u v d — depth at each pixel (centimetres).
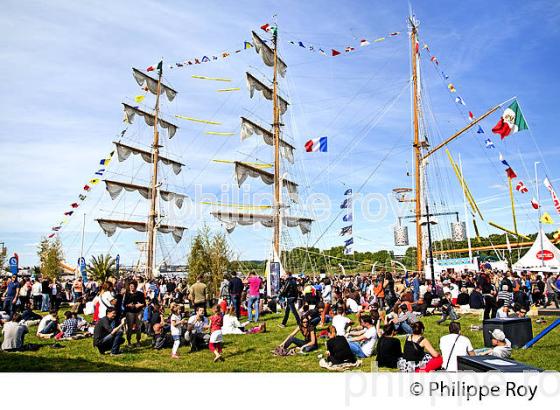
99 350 1229
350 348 1101
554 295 2295
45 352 1266
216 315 1175
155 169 5316
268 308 2220
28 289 2228
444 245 5997
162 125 5531
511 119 2483
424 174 3772
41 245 4272
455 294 2327
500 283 2097
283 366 1069
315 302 1777
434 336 1383
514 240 6056
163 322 1384
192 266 2938
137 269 5050
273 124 4416
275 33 4541
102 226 4725
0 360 1130
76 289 2506
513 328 1188
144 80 5450
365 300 2345
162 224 5250
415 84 3938
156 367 1065
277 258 3092
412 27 3959
